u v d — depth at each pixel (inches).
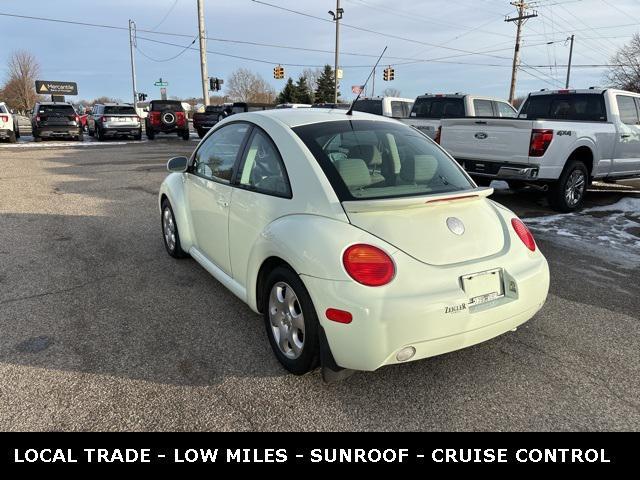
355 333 99.5
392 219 108.7
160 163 548.7
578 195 311.6
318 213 111.9
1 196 343.3
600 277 192.9
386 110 563.8
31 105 2883.9
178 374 121.9
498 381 120.0
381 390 115.9
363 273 100.2
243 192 137.8
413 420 106.0
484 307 109.4
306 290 108.8
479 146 311.6
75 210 302.0
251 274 129.9
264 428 103.1
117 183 407.8
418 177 128.9
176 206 188.2
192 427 103.2
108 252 217.5
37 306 160.1
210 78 1341.0
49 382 117.8
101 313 155.5
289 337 119.3
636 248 231.9
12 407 108.3
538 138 282.2
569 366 127.0
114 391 114.6
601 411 109.3
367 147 130.0
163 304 162.6
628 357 131.6
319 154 121.3
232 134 154.1
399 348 100.8
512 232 124.3
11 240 234.5
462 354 132.3
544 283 120.9
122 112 919.7
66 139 914.7
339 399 112.5
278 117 138.6
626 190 402.6
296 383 118.3
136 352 132.0
